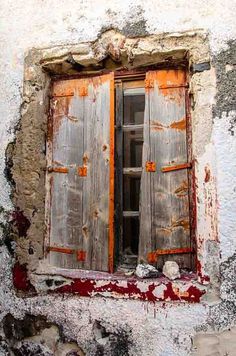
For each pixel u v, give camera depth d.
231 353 1.83
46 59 2.31
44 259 2.25
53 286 2.14
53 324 2.10
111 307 2.02
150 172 2.17
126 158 2.28
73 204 2.26
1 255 2.23
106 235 2.17
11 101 2.33
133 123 2.30
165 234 2.11
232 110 1.97
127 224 2.24
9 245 2.23
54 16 2.33
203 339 1.87
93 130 2.28
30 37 2.36
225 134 1.97
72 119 2.33
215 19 2.07
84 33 2.26
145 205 2.15
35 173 2.26
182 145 2.14
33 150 2.27
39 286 2.16
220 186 1.95
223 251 1.90
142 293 1.98
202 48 2.07
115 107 2.30
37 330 2.12
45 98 2.35
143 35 2.16
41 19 2.36
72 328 2.06
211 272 1.91
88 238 2.20
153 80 2.24
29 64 2.33
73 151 2.30
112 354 1.98
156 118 2.20
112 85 2.27
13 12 2.42
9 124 2.32
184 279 1.98
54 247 2.25
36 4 2.38
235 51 2.01
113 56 2.22
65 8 2.32
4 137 2.31
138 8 2.19
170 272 2.00
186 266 2.06
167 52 2.13
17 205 2.24
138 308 1.98
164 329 1.93
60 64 2.31
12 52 2.38
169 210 2.12
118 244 2.19
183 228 2.08
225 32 2.04
